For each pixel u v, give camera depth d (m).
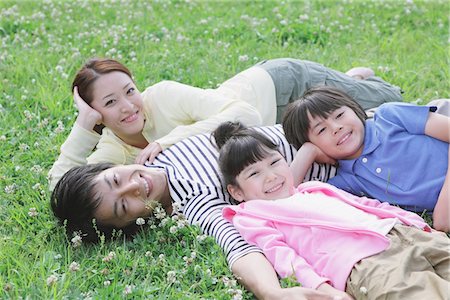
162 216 3.91
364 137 4.14
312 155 4.14
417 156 4.02
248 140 3.90
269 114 4.74
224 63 5.95
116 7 7.42
